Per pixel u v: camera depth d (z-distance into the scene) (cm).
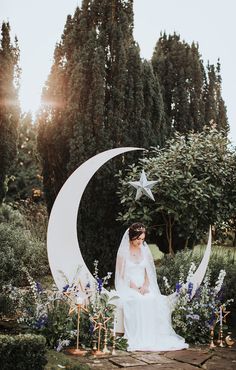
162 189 848
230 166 916
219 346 622
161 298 664
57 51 1018
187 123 1125
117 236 926
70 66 973
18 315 704
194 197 845
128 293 663
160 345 609
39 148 987
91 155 908
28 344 445
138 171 916
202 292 673
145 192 791
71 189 666
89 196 906
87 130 915
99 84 923
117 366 515
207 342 649
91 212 909
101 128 917
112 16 999
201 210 853
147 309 635
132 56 976
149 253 710
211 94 1215
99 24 998
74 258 665
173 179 834
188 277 689
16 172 1841
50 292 738
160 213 938
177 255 849
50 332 584
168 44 1231
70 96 937
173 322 666
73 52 991
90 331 588
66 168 930
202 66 1216
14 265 749
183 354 575
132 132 952
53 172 971
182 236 949
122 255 689
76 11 1030
